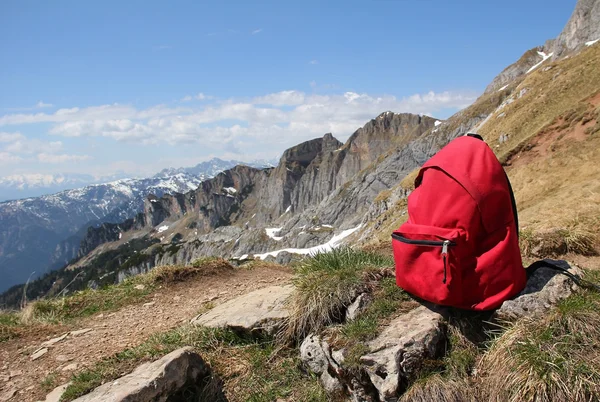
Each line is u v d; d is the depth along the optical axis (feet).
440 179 3.34
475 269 3.18
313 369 3.59
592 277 3.47
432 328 3.20
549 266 3.46
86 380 3.67
